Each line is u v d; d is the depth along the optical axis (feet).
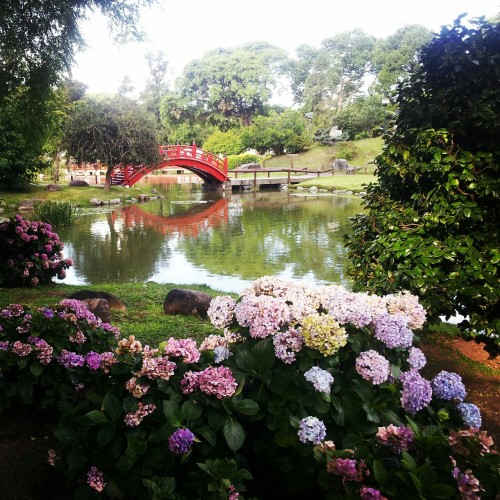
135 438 5.31
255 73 141.59
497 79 9.84
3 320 8.50
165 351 5.98
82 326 8.63
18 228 18.95
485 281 9.25
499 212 9.74
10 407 8.30
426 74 10.68
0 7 14.03
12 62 16.21
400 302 6.63
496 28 9.82
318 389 5.22
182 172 139.23
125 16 14.98
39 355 7.63
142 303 17.34
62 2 14.06
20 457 6.96
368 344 5.96
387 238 10.28
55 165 77.87
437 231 10.00
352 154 111.04
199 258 29.94
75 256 30.81
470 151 10.28
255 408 5.42
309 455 5.33
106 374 7.07
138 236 38.32
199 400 5.53
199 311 15.76
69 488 6.27
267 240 35.94
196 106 148.05
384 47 129.59
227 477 4.97
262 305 5.99
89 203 58.18
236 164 116.16
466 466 4.56
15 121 19.11
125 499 5.66
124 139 62.90
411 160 10.05
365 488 4.37
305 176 98.17
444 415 5.33
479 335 9.96
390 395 5.55
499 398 9.41
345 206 57.62
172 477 5.15
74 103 72.59
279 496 5.82
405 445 4.78
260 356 5.79
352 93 140.36
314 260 28.89
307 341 5.57
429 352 11.80
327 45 137.80
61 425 6.14
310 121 139.23
